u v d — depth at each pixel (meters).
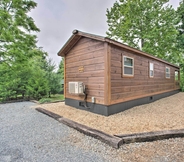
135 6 12.12
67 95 5.88
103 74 4.10
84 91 4.78
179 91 12.05
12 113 4.68
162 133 2.55
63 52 5.77
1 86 7.20
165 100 7.23
